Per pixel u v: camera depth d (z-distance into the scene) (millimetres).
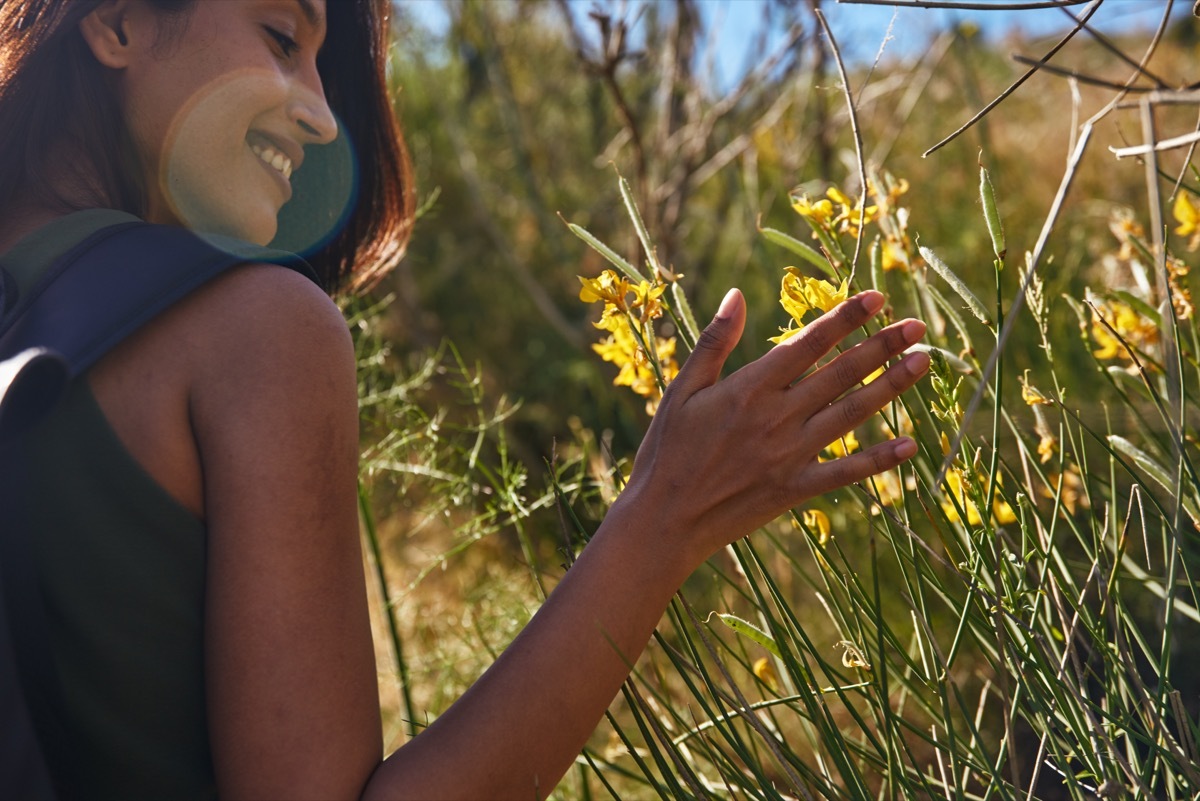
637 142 2533
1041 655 961
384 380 2244
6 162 834
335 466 726
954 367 1079
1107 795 842
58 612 684
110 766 698
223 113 855
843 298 845
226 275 736
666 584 738
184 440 705
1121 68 3176
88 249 756
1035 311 1000
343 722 687
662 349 1147
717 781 1318
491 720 700
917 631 1013
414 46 3406
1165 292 755
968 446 944
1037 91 3312
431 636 2109
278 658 679
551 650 719
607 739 1777
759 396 717
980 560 931
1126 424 1575
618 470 1106
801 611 2006
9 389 618
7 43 831
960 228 2861
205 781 726
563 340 3121
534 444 2873
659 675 1178
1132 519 1445
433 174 3625
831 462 717
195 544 705
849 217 1052
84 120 843
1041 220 2682
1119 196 2658
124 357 708
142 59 845
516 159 3352
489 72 3381
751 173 2615
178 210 873
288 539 693
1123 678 993
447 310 3326
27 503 681
